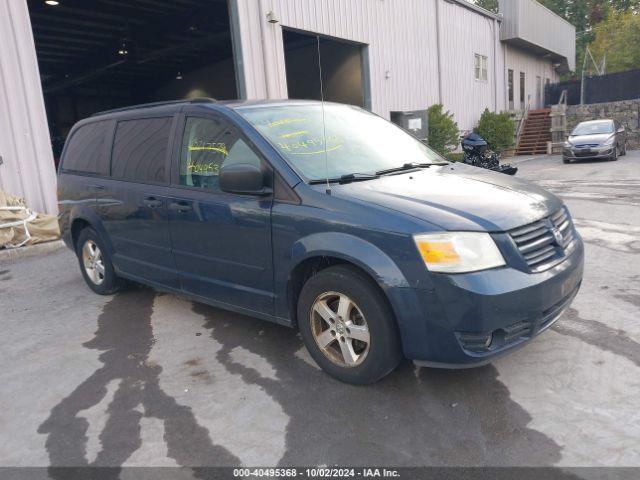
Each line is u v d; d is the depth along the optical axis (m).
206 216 3.89
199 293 4.18
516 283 2.84
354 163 3.80
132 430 2.99
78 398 3.40
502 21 24.83
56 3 15.24
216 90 26.50
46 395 3.47
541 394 3.07
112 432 2.99
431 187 3.43
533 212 3.18
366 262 2.96
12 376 3.79
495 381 3.24
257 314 3.79
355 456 2.63
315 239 3.21
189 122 4.21
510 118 23.88
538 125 25.92
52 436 2.99
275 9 12.29
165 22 17.95
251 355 3.83
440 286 2.80
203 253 4.01
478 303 2.76
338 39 14.52
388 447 2.69
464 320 2.78
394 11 16.70
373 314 3.03
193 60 25.48
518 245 2.97
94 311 5.05
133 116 4.84
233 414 3.08
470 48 22.19
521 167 17.83
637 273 5.13
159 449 2.79
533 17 26.16
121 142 4.89
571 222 3.66
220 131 3.94
